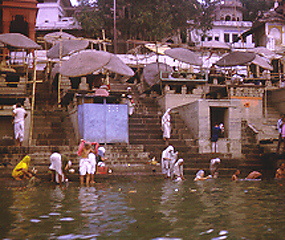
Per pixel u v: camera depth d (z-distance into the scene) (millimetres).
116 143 16922
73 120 18359
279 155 16469
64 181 12008
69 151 15625
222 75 24953
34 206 7336
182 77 23172
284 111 25125
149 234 5117
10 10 26500
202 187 10602
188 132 19000
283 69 30562
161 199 8219
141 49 30016
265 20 34250
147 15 31500
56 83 21656
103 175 13039
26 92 20562
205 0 36938
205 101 18031
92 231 5305
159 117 20109
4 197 8625
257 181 12328
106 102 18062
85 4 36156
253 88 22531
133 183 11867
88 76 20297
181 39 36906
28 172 12336
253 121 22359
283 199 8102
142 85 24438
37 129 17938
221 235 5059
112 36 36594
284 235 5043
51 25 35562
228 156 17578
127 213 6562
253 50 28781
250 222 5812
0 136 18156
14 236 5082
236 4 40281
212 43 29031
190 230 5324
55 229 5441
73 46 22172
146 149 16875
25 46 20859
